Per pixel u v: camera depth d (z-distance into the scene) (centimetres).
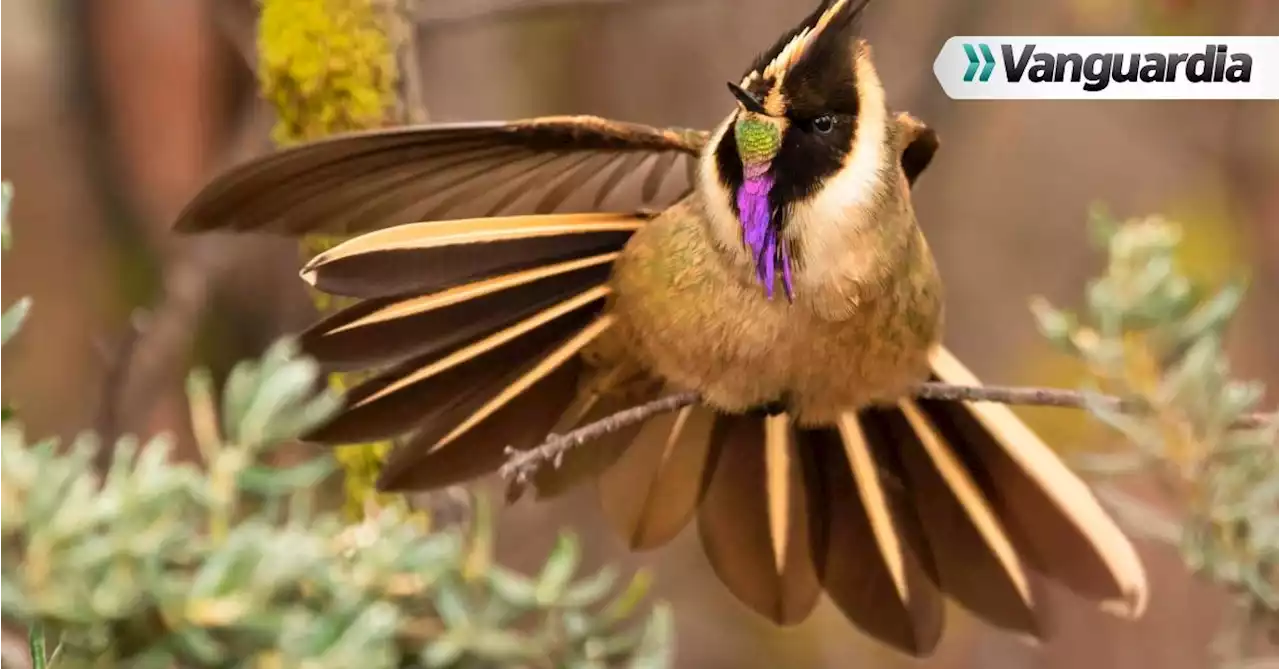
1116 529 162
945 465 163
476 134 160
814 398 162
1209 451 159
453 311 161
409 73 164
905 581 163
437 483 161
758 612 163
